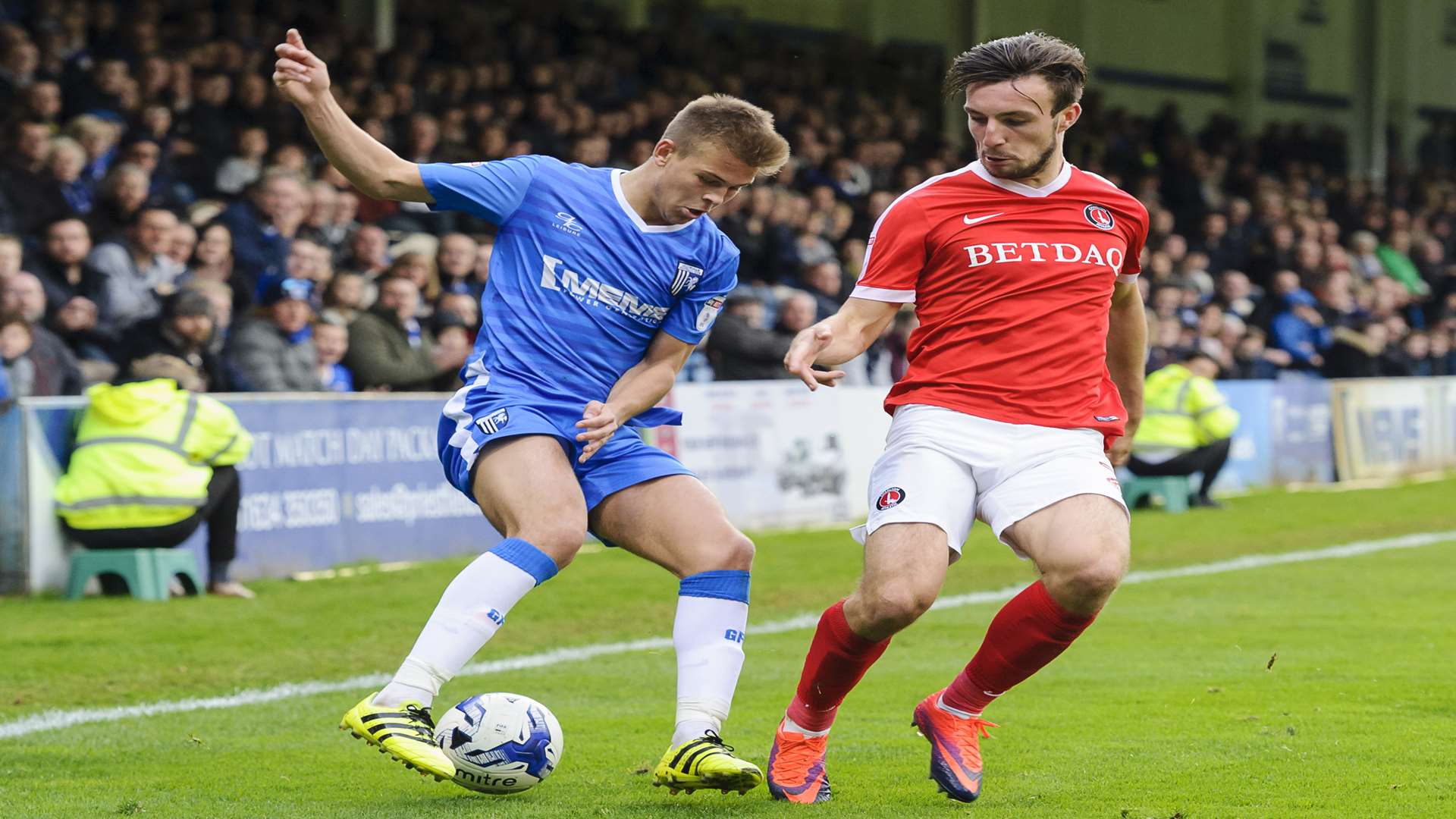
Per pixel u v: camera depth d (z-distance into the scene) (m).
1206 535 25.86
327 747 10.65
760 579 20.70
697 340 9.33
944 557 8.54
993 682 8.74
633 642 15.77
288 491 20.38
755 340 28.11
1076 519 8.49
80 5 27.31
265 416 20.12
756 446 26.64
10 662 14.17
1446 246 54.53
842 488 28.17
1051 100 8.68
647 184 9.01
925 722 9.02
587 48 36.34
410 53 31.09
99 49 27.42
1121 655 14.52
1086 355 8.93
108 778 9.61
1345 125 60.53
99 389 18.52
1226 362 37.34
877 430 28.95
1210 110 57.62
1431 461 38.34
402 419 22.03
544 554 8.49
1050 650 8.62
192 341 21.17
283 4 30.58
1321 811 8.54
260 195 24.86
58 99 25.39
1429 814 8.46
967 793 8.76
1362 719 11.32
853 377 31.03
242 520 19.78
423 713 8.32
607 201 9.00
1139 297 9.72
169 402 18.58
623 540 9.02
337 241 26.17
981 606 18.36
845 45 45.56
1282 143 53.34
